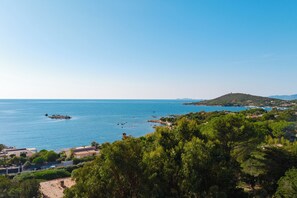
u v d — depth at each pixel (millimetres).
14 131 145250
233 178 25438
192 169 22219
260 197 27234
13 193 32875
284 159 30609
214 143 28453
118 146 19766
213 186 21469
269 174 30016
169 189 22641
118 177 19625
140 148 21859
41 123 181875
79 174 23375
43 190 44656
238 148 31953
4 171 63688
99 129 152625
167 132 29547
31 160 71938
